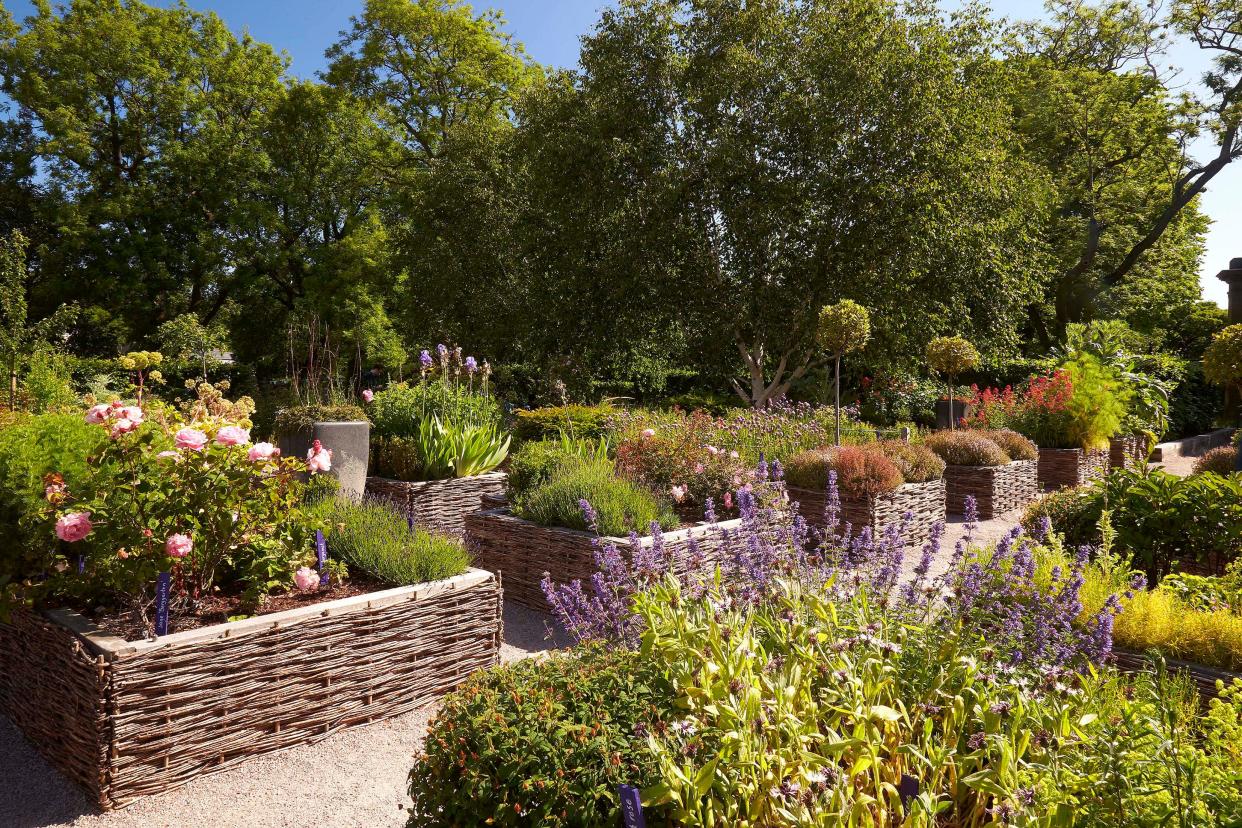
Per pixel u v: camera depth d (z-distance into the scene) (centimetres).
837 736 224
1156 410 1408
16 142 2338
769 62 1666
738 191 1614
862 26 1568
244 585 400
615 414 949
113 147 2336
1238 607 349
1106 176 2483
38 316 2305
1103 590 343
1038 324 2570
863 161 1541
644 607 260
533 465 662
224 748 329
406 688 389
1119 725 209
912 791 195
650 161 1697
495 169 2111
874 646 252
